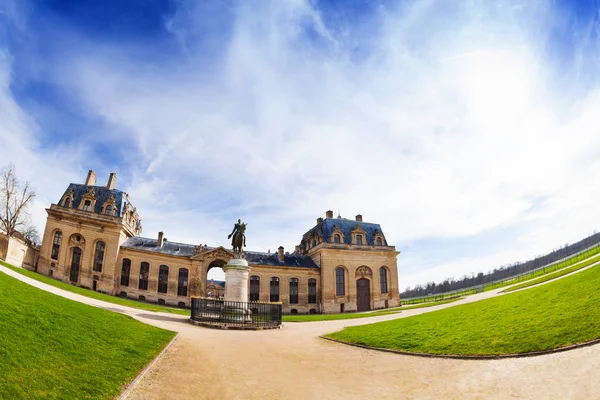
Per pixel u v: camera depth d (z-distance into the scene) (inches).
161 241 2613.2
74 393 356.5
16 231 2566.4
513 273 3900.1
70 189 2455.7
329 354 703.1
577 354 443.2
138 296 2357.3
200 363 577.3
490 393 406.0
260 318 1184.8
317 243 2994.6
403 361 601.0
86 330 595.8
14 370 357.4
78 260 2240.4
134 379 447.5
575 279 967.6
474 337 637.3
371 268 2891.2
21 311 546.0
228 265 1280.8
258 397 439.8
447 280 4714.6
